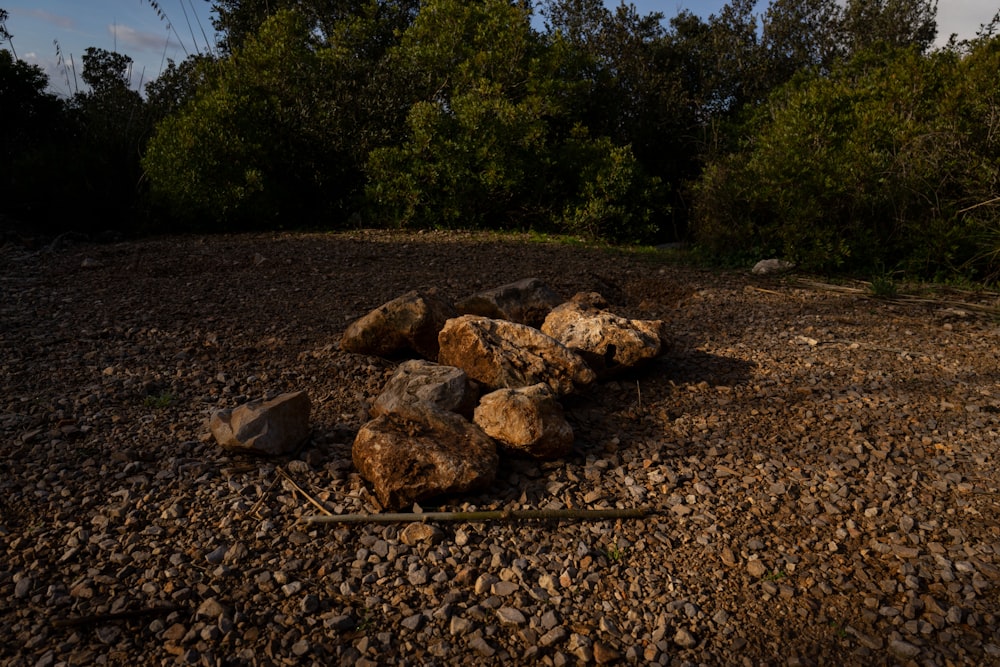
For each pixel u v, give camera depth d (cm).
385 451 353
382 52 1573
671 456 417
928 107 997
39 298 708
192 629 270
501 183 1281
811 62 1753
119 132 1382
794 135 1007
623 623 282
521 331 469
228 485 368
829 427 460
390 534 331
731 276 912
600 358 512
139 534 326
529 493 367
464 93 1367
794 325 684
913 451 429
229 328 622
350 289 760
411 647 266
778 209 987
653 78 1662
